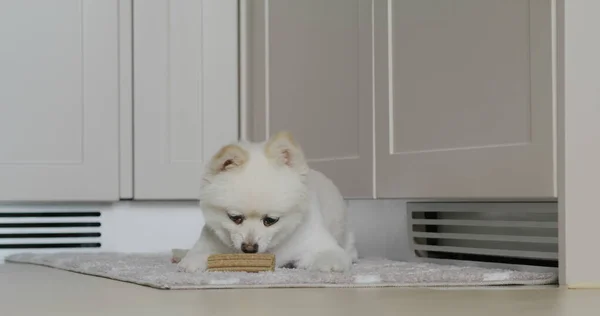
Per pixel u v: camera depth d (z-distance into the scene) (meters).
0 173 3.21
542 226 2.22
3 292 1.91
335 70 2.88
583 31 2.02
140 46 3.38
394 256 2.80
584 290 1.93
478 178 2.26
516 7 2.14
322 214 2.37
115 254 3.19
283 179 2.10
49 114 3.26
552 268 2.18
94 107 3.31
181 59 3.44
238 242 2.10
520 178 2.13
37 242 3.31
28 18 3.23
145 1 3.39
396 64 2.59
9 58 3.21
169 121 3.42
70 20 3.28
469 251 2.48
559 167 2.02
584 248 2.01
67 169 3.28
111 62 3.33
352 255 2.54
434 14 2.42
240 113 3.50
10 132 3.21
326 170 2.94
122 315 1.46
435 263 2.60
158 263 2.57
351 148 2.81
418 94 2.49
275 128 3.26
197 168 3.44
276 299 1.69
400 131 2.58
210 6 3.47
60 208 3.34
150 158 3.39
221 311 1.50
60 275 2.39
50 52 3.26
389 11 2.61
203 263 2.14
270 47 3.29
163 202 3.45
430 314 1.44
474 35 2.28
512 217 2.35
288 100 3.17
